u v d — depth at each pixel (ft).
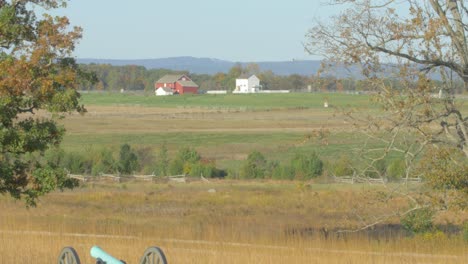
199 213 384.47
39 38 188.96
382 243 242.58
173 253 208.03
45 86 182.60
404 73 210.18
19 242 217.97
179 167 608.60
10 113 186.29
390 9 209.36
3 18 185.68
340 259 205.57
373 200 231.09
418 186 233.76
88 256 193.88
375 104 212.64
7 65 182.70
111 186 536.42
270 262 199.11
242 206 418.31
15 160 198.18
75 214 370.32
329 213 375.86
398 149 217.36
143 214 377.91
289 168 584.81
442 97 218.79
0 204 400.88
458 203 228.22
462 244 237.04
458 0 216.13
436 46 208.64
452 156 224.94
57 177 195.21
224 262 195.72
